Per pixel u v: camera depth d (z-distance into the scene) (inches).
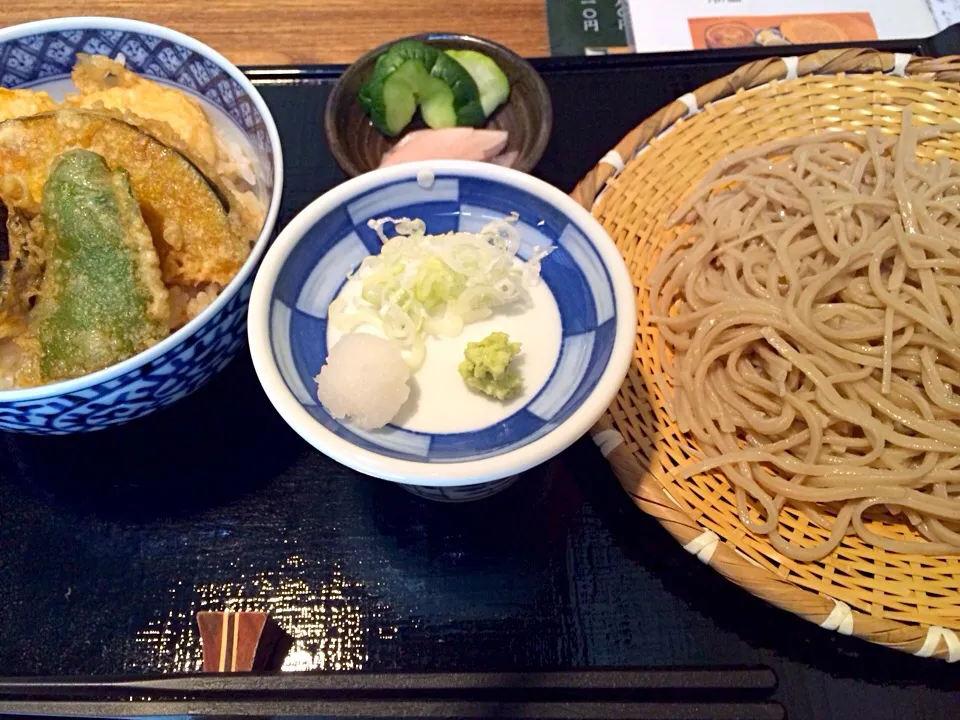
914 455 10.4
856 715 8.6
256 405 10.3
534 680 8.3
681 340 11.3
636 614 9.1
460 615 9.1
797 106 12.7
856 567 9.5
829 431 10.7
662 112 12.2
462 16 14.6
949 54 13.5
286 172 12.3
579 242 9.1
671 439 10.5
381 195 9.5
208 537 9.5
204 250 9.1
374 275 9.3
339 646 8.9
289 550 9.4
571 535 9.6
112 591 9.2
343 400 8.1
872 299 11.1
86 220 8.4
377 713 8.1
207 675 8.3
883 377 10.6
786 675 8.8
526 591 9.2
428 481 7.4
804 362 10.6
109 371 7.9
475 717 8.1
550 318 9.4
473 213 9.8
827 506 10.3
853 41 14.0
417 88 12.6
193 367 8.9
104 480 9.8
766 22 14.6
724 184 12.0
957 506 9.9
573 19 14.6
